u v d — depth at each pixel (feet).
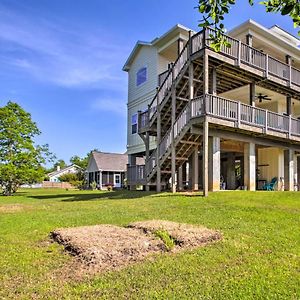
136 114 68.80
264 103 65.10
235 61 41.47
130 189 63.21
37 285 11.41
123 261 13.91
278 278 12.21
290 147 55.21
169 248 15.55
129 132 71.56
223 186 59.77
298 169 64.95
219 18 11.62
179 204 31.27
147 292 10.77
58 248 15.85
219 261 14.06
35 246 16.48
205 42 38.45
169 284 11.49
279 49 56.95
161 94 48.80
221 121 39.34
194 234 17.08
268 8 10.54
